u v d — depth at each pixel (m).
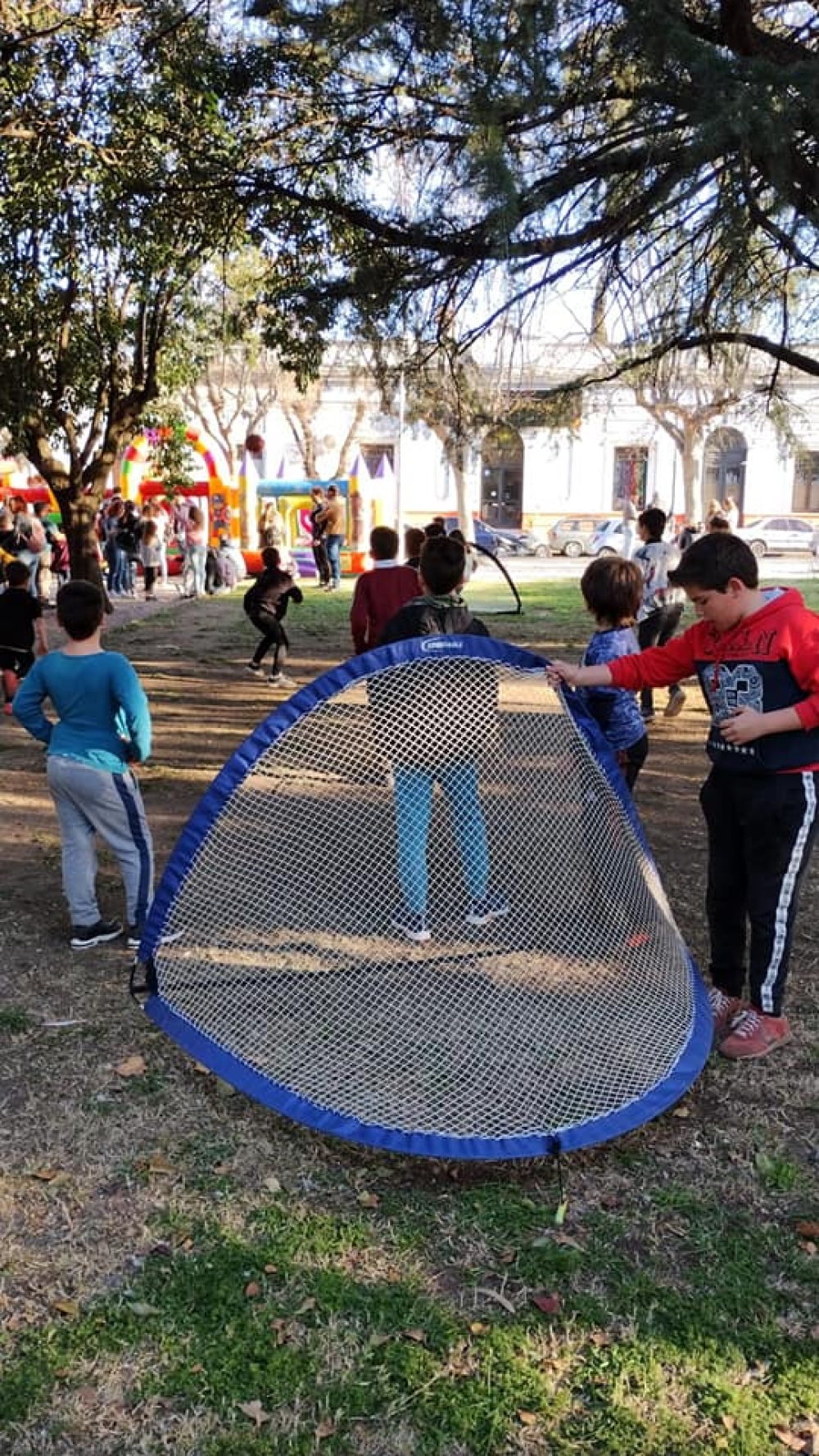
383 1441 2.16
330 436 39.12
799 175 4.68
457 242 6.59
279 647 10.67
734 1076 3.47
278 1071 3.33
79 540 14.30
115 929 4.48
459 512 30.08
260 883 4.14
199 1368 2.32
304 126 7.70
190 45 7.75
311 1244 2.69
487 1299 2.53
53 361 12.44
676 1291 2.55
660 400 8.46
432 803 4.17
